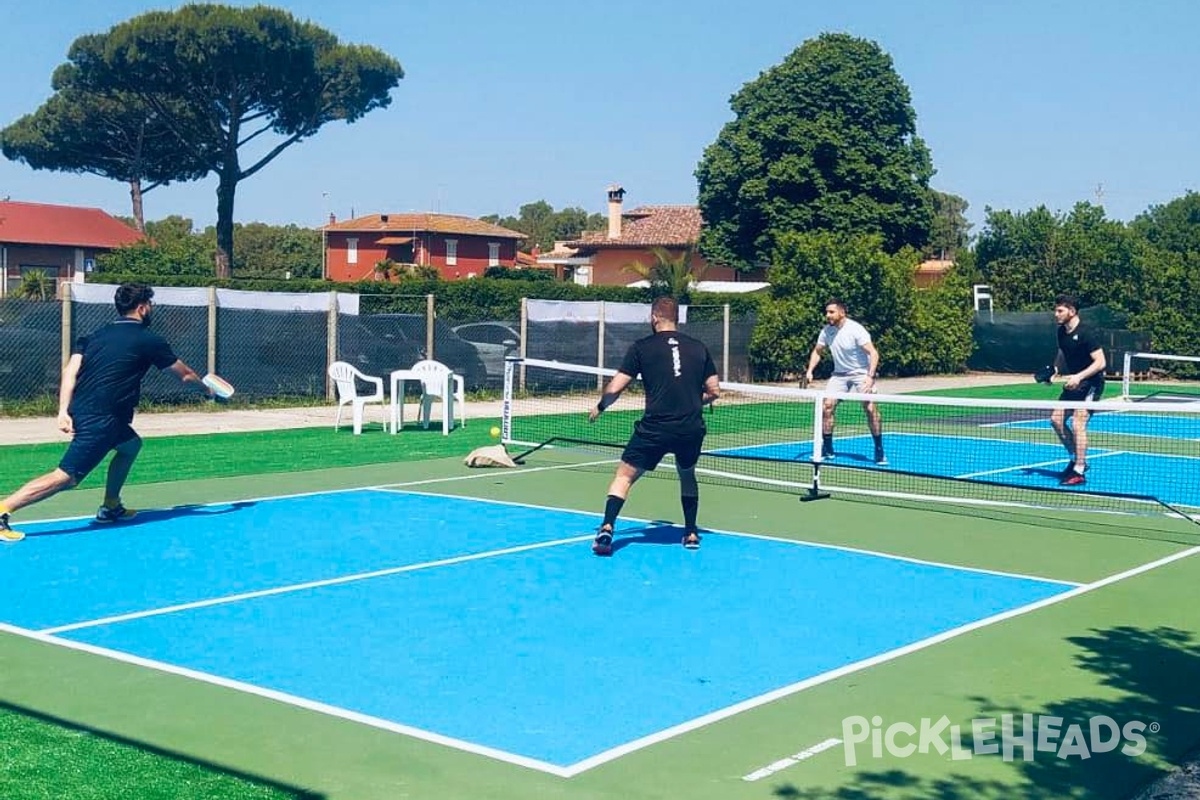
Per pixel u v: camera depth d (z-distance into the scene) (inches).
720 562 395.9
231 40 1907.0
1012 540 442.0
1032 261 1592.0
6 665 274.2
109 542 411.2
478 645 294.5
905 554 413.7
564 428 796.0
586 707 250.5
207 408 845.8
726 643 300.0
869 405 634.2
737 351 1174.3
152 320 818.8
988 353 1467.8
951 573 384.5
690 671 276.5
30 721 237.1
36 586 348.2
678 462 413.7
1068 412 584.7
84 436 413.7
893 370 1366.9
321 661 279.9
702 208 2055.9
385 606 331.3
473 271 3260.3
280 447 672.4
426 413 774.5
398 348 943.7
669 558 400.8
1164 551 424.8
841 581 370.9
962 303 1428.4
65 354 784.9
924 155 1957.4
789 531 453.7
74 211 2583.7
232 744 226.2
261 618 317.1
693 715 246.8
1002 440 779.4
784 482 571.2
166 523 447.2
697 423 405.1
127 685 261.0
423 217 3265.3
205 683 263.0
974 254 1653.5
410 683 264.7
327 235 3275.1
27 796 198.2
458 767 216.7
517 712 246.8
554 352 1024.2
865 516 488.7
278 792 203.5
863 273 1226.0
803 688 265.3
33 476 548.7
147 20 1909.4
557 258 2933.1
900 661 286.8
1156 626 322.0
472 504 503.2
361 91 2095.2
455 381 797.2
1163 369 1502.2
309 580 360.8
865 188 1916.8
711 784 211.0
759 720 244.4
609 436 757.9
